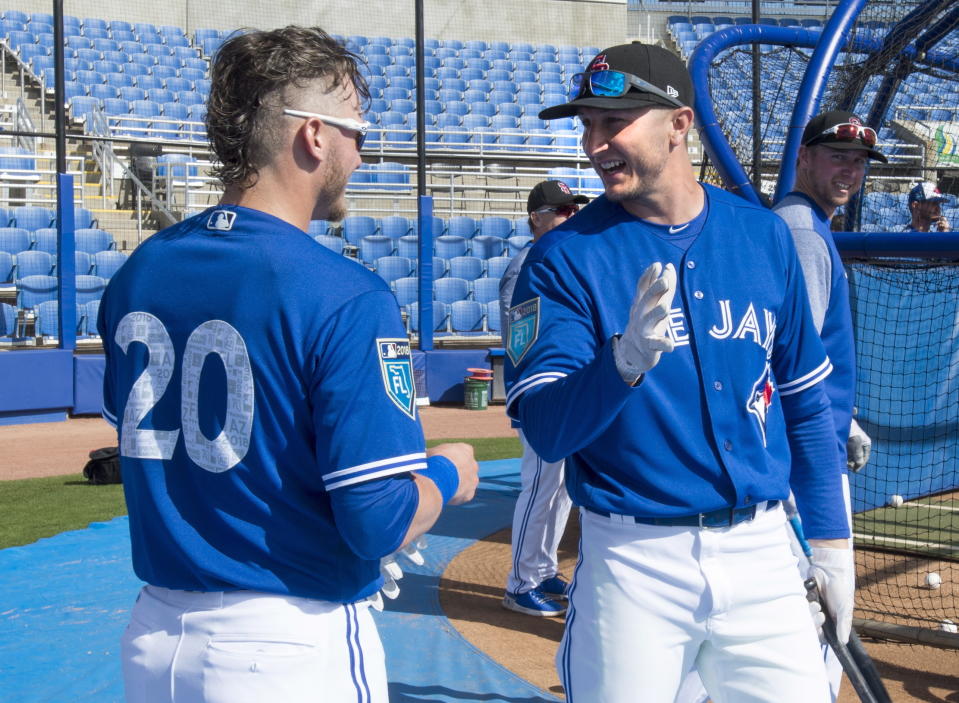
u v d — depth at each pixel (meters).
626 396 1.64
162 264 1.62
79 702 3.32
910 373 6.39
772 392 2.02
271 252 1.52
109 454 7.26
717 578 1.88
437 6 22.17
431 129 18.33
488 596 4.53
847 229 6.39
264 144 1.58
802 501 2.19
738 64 6.84
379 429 1.47
